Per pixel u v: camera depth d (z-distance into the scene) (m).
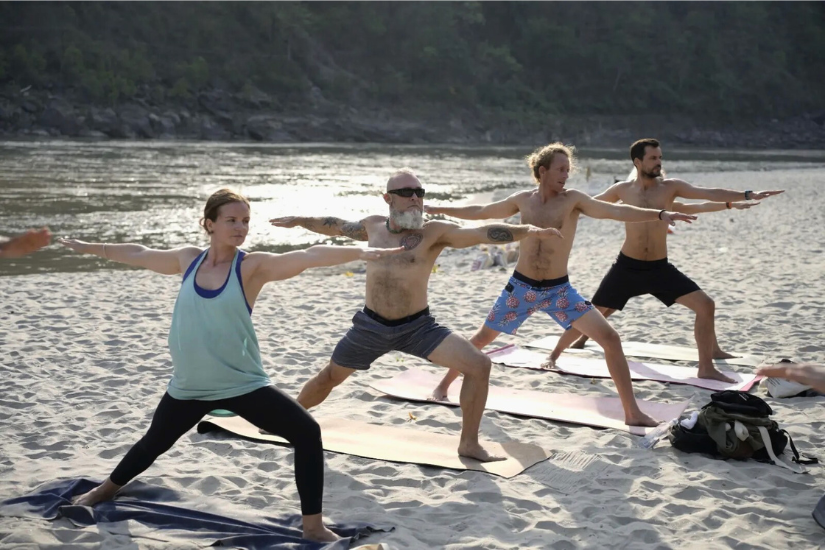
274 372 7.37
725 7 144.00
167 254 4.30
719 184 35.09
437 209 6.46
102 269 14.23
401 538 4.14
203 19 104.38
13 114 76.56
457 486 4.86
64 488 4.57
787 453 5.37
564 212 6.12
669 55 132.62
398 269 5.11
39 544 3.95
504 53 123.44
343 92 105.06
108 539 4.05
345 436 5.63
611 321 9.45
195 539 4.08
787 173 45.50
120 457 5.27
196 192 28.92
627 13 136.75
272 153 59.72
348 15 116.31
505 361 7.71
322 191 31.56
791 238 16.42
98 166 39.81
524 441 5.67
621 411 6.23
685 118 127.38
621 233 18.89
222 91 93.44
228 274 4.06
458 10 126.06
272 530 4.21
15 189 27.94
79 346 8.13
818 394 6.67
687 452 5.40
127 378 7.06
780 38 147.25
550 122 115.62
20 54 82.69
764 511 4.53
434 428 5.97
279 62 101.94
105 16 97.62
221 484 4.82
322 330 9.00
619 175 42.25
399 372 7.45
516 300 6.27
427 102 109.62
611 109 126.94
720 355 7.75
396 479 4.96
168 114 85.62
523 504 4.62
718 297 10.47
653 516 4.47
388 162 53.06
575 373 7.32
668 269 7.15
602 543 4.17
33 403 6.35
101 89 83.50
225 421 5.83
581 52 128.88
